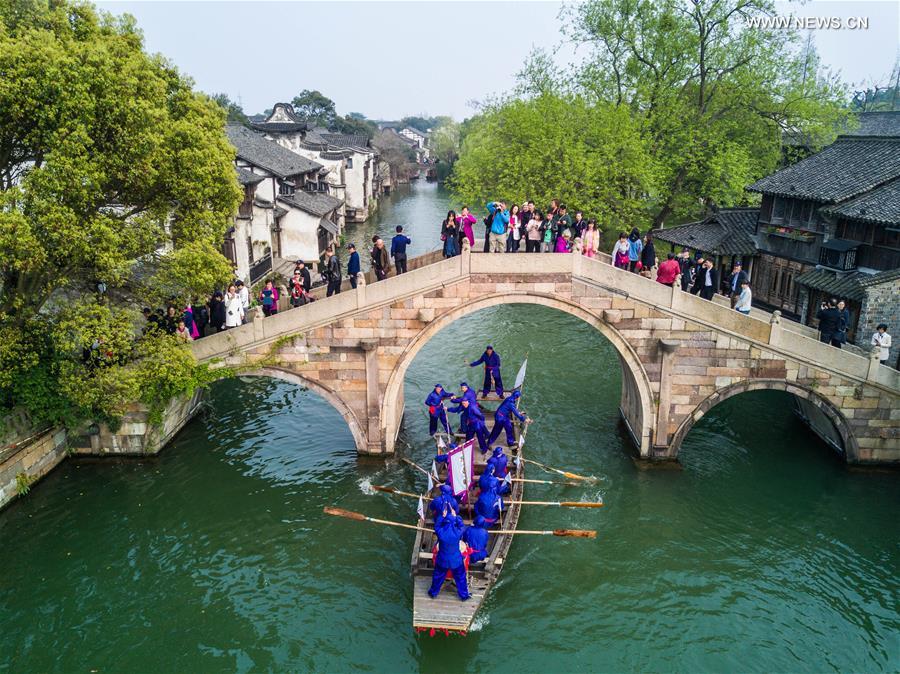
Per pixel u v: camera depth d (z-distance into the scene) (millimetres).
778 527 20188
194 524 20078
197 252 19656
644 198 39438
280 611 16766
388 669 15109
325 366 22625
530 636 16047
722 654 15516
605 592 17516
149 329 21281
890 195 27047
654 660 15344
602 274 21469
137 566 18219
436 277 21562
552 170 38250
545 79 43062
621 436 25406
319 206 51344
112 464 22891
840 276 28609
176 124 18719
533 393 29250
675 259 23172
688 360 22109
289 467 23328
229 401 28641
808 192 30391
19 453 20391
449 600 15688
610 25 39562
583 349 34812
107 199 19391
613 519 20594
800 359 21750
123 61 18000
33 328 19406
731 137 40750
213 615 16578
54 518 20016
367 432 23359
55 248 17281
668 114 38844
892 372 21750
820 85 38688
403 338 22250
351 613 16734
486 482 18234
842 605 17078
